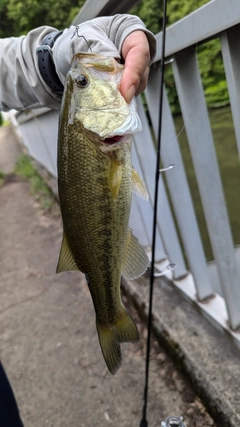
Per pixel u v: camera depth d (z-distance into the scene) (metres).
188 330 0.58
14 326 0.80
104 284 0.35
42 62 0.39
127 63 0.30
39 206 1.63
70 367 0.64
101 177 0.32
